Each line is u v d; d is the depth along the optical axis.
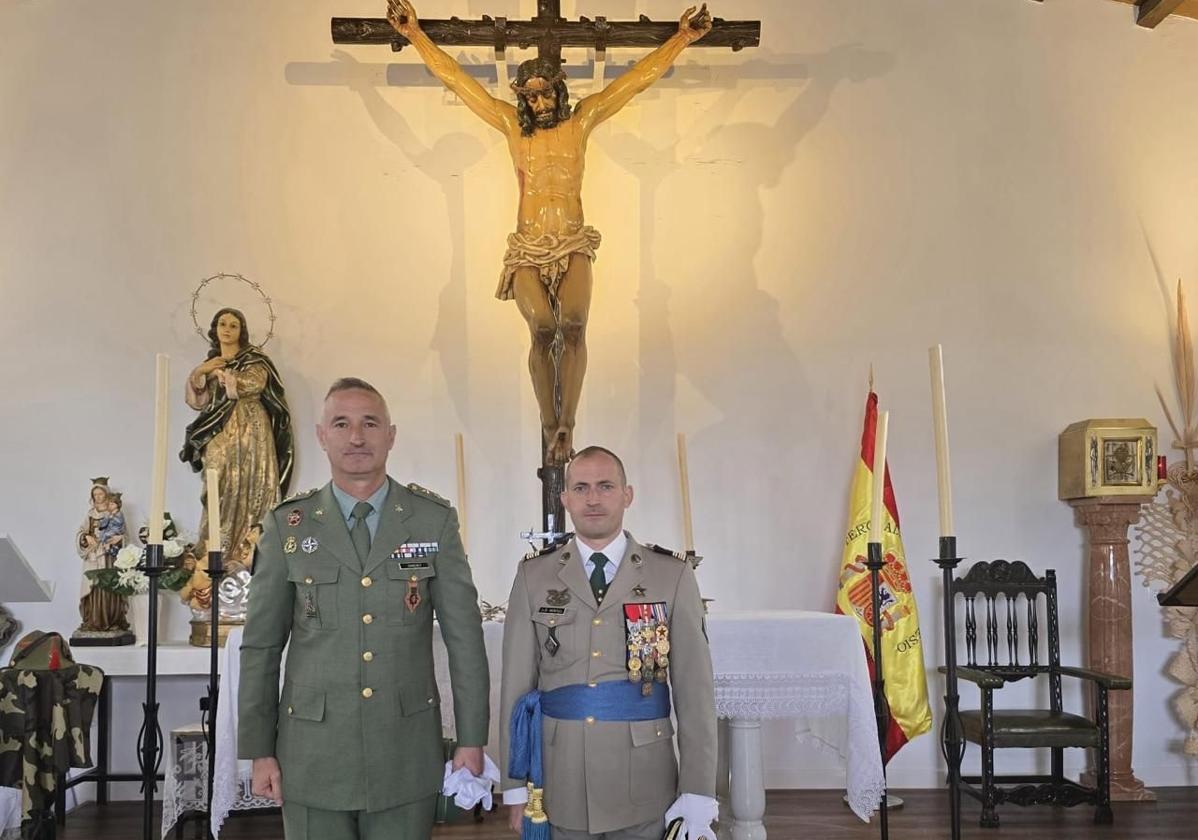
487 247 5.53
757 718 3.75
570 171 4.96
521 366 5.48
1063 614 5.44
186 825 4.59
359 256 5.49
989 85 5.71
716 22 5.13
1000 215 5.64
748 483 5.47
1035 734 4.62
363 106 5.56
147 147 5.49
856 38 5.71
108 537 5.02
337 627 2.43
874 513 3.22
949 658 2.95
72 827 4.64
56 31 5.52
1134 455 5.17
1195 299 5.64
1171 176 5.70
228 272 5.45
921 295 5.59
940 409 2.96
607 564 2.57
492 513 5.40
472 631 2.54
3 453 5.30
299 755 2.40
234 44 5.57
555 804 2.44
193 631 4.91
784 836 4.39
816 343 5.55
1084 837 4.39
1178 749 5.38
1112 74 5.73
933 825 4.58
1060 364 5.58
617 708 2.46
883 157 5.66
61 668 3.69
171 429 5.35
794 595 5.42
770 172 5.64
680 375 5.52
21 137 5.46
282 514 2.52
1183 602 3.15
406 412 5.43
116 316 5.39
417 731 2.46
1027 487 5.51
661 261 5.57
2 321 5.36
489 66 5.61
